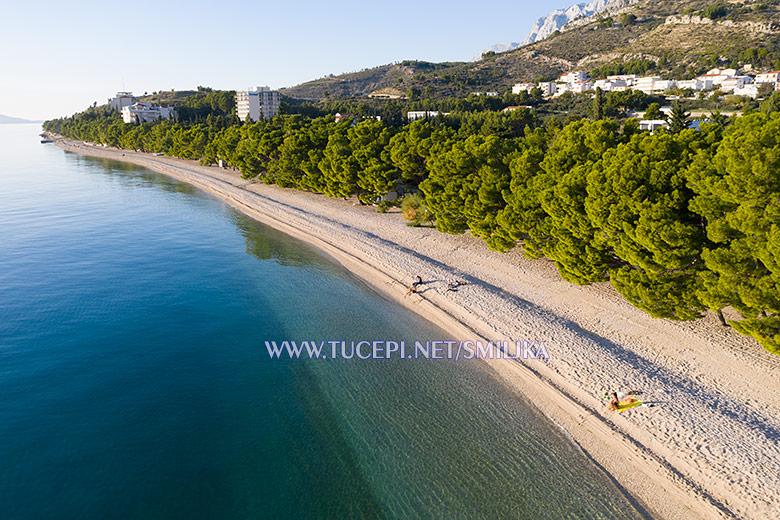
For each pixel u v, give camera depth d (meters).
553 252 31.38
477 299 33.00
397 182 56.47
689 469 17.64
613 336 26.78
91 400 23.89
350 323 31.88
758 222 18.95
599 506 16.77
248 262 46.06
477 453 19.47
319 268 43.34
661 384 22.17
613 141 32.00
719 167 20.59
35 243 54.09
